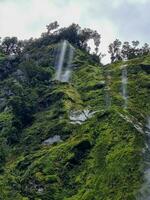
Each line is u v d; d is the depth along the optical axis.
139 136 117.69
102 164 111.50
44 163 116.81
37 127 141.00
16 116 148.12
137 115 134.12
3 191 103.12
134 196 97.31
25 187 108.88
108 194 100.50
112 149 115.00
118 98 148.50
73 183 110.06
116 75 169.75
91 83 165.25
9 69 194.38
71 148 119.44
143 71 168.38
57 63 194.12
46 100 156.25
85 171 112.06
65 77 181.88
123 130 120.94
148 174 103.88
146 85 156.50
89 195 102.56
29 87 171.62
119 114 128.38
